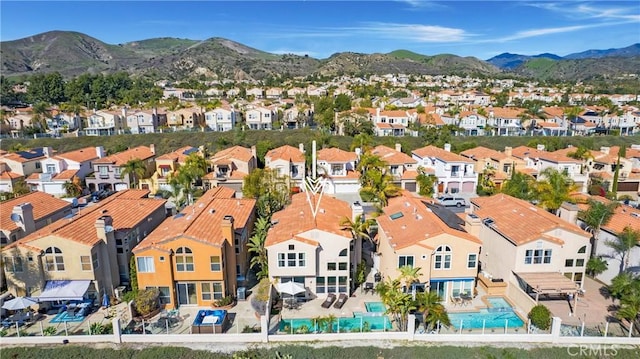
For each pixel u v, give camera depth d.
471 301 36.41
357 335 30.78
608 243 38.47
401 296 31.14
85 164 75.62
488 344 30.25
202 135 107.44
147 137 106.75
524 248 35.78
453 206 64.12
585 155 74.56
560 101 174.75
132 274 35.06
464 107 148.00
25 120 120.44
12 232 39.09
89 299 35.19
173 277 34.75
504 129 117.50
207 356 29.06
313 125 126.62
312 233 35.78
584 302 36.16
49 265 34.31
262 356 29.14
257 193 57.25
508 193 59.50
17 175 71.50
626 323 32.72
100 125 118.38
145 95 176.88
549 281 34.62
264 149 86.81
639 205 61.53
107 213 41.41
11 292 34.75
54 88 166.38
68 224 36.41
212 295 35.62
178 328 32.38
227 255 36.06
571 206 42.62
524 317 33.97
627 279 33.16
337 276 36.78
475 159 78.69
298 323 33.09
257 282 40.12
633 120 126.88
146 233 42.78
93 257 34.50
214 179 71.56
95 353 29.25
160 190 68.12
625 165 71.06
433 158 74.56
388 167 71.31
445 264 35.78
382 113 119.31
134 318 33.22
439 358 29.03
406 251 35.09
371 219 43.75
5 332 31.41
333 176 72.19
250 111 122.00
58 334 31.33
